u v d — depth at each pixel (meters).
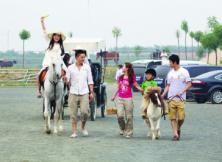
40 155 14.02
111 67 77.75
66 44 29.83
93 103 23.89
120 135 18.48
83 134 18.38
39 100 37.12
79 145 15.97
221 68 38.44
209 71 38.06
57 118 19.00
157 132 17.44
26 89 52.72
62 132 19.34
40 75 19.67
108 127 21.19
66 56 24.00
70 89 17.95
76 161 13.09
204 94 34.44
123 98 17.95
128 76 17.91
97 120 24.17
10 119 24.36
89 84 18.17
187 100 38.03
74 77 17.86
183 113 17.20
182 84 17.23
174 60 17.33
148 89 17.34
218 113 27.53
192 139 17.38
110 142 16.66
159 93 17.30
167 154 14.19
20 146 15.75
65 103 24.23
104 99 25.67
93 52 29.81
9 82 63.47
